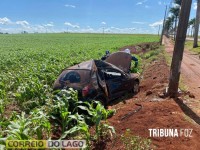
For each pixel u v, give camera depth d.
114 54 13.95
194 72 17.92
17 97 10.05
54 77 13.42
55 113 7.76
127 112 8.38
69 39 90.69
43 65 15.92
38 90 10.30
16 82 12.62
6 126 6.59
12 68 18.67
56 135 7.27
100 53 27.78
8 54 29.77
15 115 8.02
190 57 29.47
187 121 7.44
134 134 6.65
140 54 34.25
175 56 9.73
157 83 12.79
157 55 28.03
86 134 6.24
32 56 26.86
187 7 9.27
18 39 92.94
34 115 7.01
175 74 9.84
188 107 8.77
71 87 8.95
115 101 11.20
